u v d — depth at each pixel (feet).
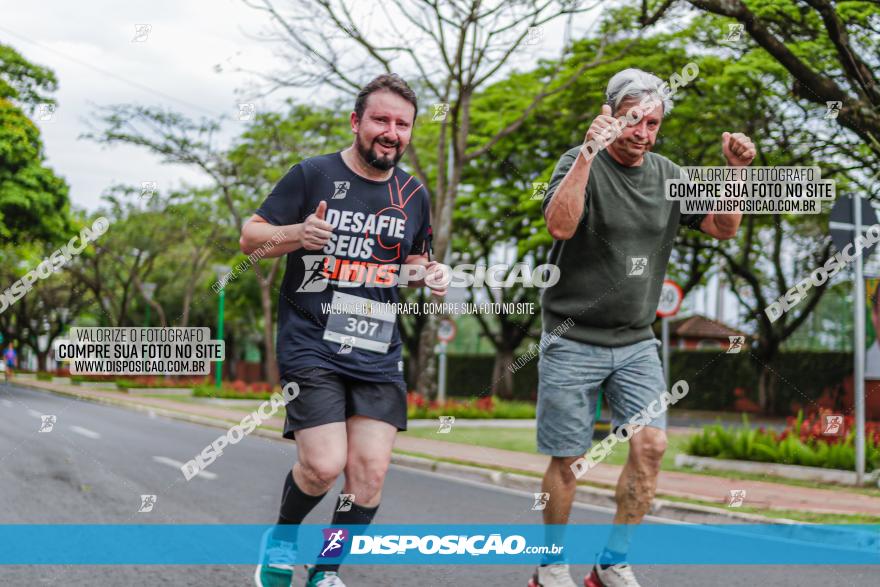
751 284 69.46
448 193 52.19
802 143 45.47
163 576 12.71
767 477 28.19
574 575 13.35
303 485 9.72
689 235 65.67
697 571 14.44
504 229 70.90
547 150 66.69
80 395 41.91
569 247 10.77
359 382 9.88
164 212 48.75
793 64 29.50
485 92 68.03
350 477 9.85
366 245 9.96
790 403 79.87
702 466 30.96
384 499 22.38
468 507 21.35
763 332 75.41
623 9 47.62
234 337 152.56
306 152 55.31
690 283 69.92
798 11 40.57
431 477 28.66
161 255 53.36
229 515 17.88
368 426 9.87
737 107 48.80
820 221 60.18
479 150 53.36
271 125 53.21
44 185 44.57
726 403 86.89
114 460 26.86
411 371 96.02
